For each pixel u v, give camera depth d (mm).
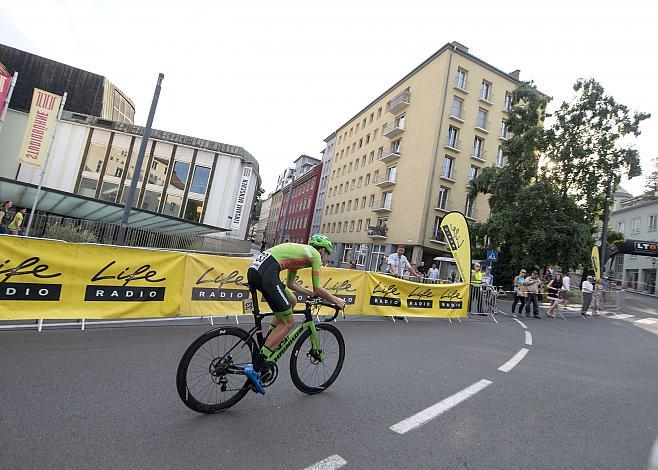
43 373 3660
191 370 3076
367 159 42594
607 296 21641
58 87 31328
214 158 27500
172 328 6164
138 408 3129
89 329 5551
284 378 4258
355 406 3615
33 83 30438
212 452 2566
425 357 5781
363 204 41469
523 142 23719
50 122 13648
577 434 3449
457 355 6156
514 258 23266
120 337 5285
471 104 33188
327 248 3918
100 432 2684
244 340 3404
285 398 3680
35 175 25719
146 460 2391
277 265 3416
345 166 49094
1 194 15398
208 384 3191
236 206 27828
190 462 2420
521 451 3012
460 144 32438
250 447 2680
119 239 12016
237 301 6961
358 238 40750
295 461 2549
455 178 32094
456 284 10859
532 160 23906
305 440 2855
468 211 32750
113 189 26297
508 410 3889
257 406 3436
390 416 3447
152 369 4082
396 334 7461
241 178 28203
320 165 59562
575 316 16047
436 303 10305
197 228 19812
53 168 25703
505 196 24578
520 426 3508
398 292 9445
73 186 25812
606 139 22938
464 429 3320
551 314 14898
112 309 5707
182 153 27188
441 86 31953
